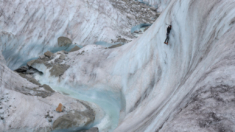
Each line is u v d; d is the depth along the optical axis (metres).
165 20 9.12
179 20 7.82
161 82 7.89
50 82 13.04
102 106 10.67
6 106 7.29
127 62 10.88
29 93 9.45
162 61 8.47
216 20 4.88
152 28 10.59
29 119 7.31
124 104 9.59
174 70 7.36
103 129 8.67
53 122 7.66
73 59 14.36
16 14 16.08
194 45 6.15
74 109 8.93
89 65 13.08
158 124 3.05
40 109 8.06
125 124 7.46
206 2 6.22
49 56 15.17
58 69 13.16
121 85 10.53
